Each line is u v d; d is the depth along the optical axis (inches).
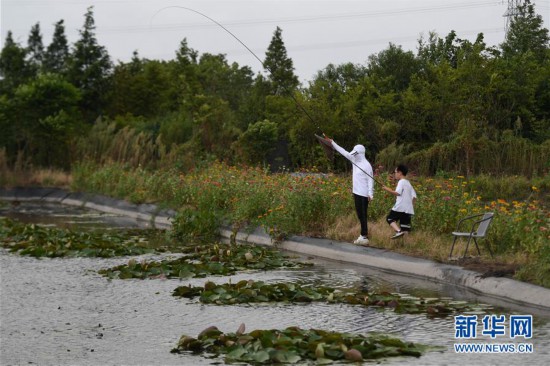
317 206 858.8
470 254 666.8
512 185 1202.6
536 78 1526.8
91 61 2367.1
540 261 567.2
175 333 463.2
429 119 1535.4
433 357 398.0
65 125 1772.9
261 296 555.8
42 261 765.9
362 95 1626.5
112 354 416.8
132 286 626.2
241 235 930.7
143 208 1244.5
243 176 1090.1
